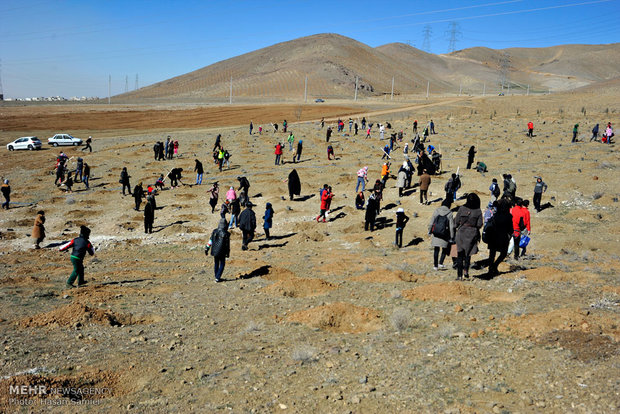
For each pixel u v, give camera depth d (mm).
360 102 117188
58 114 79875
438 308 8359
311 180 29984
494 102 92312
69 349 6965
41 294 10492
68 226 21781
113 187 29906
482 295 8898
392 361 6082
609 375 5023
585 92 93812
